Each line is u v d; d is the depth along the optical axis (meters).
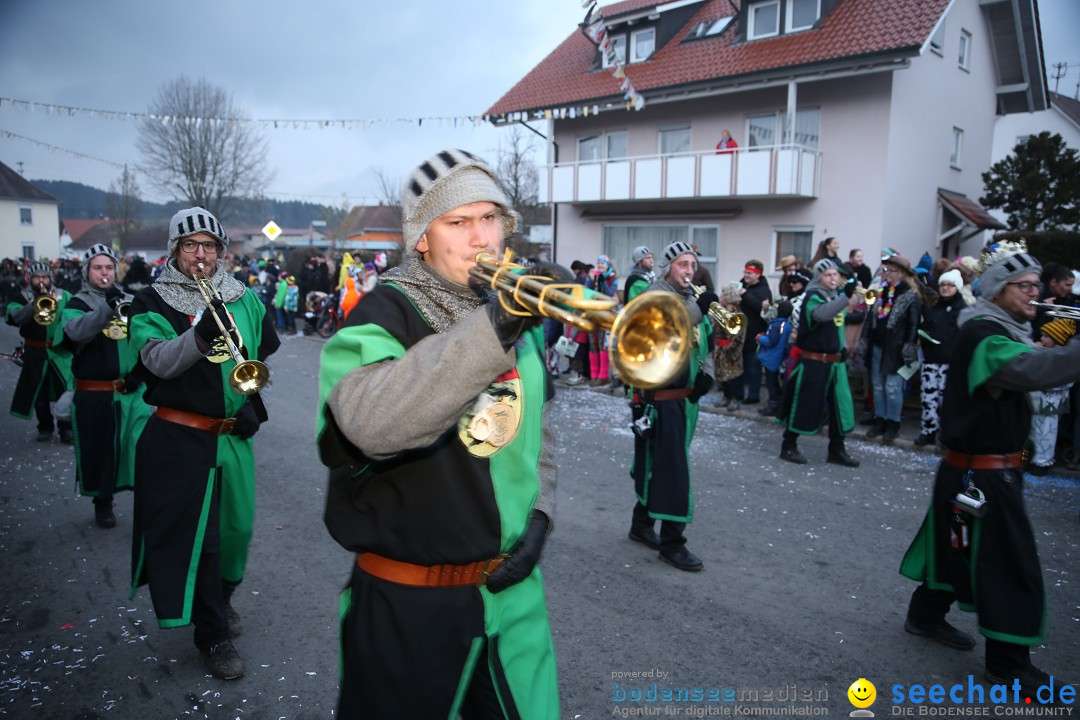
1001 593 3.08
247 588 4.16
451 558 1.61
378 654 1.64
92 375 4.95
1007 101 18.84
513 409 1.68
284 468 6.54
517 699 1.74
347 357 1.51
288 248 39.97
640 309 1.19
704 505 5.62
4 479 6.27
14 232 45.25
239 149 30.77
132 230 48.38
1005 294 3.15
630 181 17.77
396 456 1.50
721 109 16.81
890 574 4.39
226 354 3.06
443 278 1.67
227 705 3.06
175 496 3.11
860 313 8.12
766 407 8.66
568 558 4.60
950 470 3.28
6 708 3.02
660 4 17.83
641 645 3.55
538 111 18.25
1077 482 6.28
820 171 15.52
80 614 3.86
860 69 14.02
